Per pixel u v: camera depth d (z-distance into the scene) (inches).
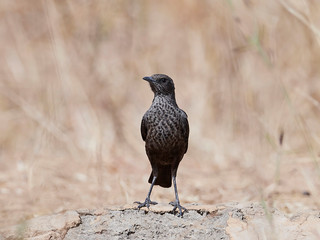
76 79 665.0
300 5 522.9
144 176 560.4
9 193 500.4
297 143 579.2
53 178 537.6
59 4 719.1
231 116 645.3
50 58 693.3
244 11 593.0
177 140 401.4
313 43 619.8
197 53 700.7
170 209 370.3
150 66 735.1
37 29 729.0
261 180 500.4
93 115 637.9
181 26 748.6
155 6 776.3
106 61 717.9
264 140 556.4
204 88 679.7
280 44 613.3
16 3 743.1
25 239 339.6
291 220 349.7
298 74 612.4
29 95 684.7
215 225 350.6
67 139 617.9
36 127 666.2
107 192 499.2
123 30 751.1
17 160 610.9
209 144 639.1
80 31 711.7
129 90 711.1
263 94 594.2
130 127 668.7
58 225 348.5
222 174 563.8
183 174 570.3
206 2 711.7
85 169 569.6
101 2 730.8
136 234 346.9
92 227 350.3
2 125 690.2
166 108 399.9
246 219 355.6
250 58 615.8
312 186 469.1
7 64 716.0
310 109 603.8
